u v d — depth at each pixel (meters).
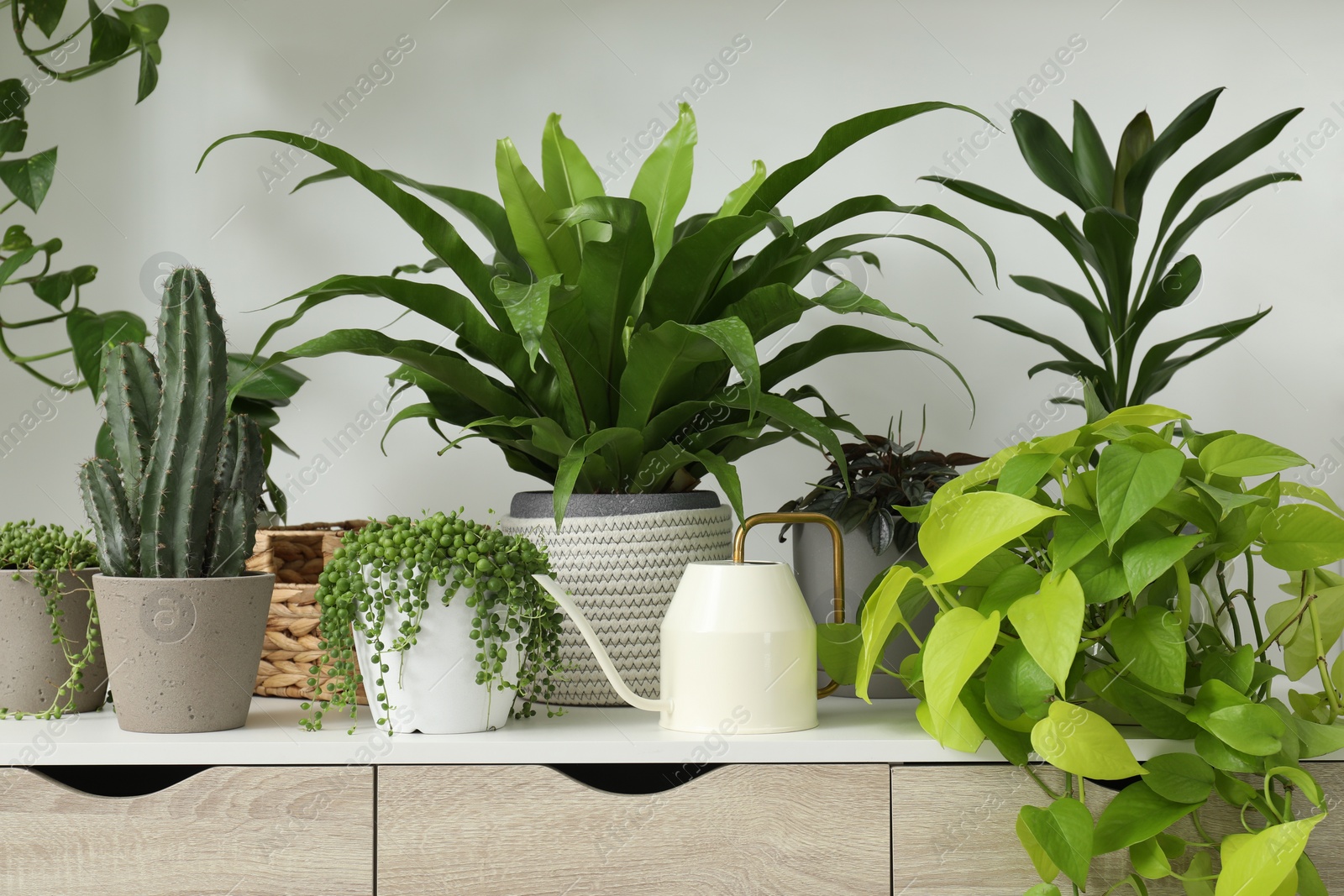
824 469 1.23
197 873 0.72
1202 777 0.68
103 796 0.73
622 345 0.88
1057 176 1.00
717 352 0.81
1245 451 0.70
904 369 1.24
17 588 0.82
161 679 0.75
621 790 0.86
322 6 1.27
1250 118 1.23
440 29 1.27
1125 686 0.71
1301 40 1.22
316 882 0.72
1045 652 0.64
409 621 0.73
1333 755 0.73
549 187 0.95
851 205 0.89
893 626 0.77
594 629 0.86
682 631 0.76
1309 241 1.21
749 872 0.73
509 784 0.73
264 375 1.04
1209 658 0.71
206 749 0.72
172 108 1.26
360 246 1.26
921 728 0.78
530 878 0.73
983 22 1.25
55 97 1.26
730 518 0.96
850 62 1.26
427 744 0.73
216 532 0.78
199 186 1.26
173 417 0.76
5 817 0.72
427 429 1.25
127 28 1.13
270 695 0.91
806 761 0.73
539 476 0.96
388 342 0.83
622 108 1.26
